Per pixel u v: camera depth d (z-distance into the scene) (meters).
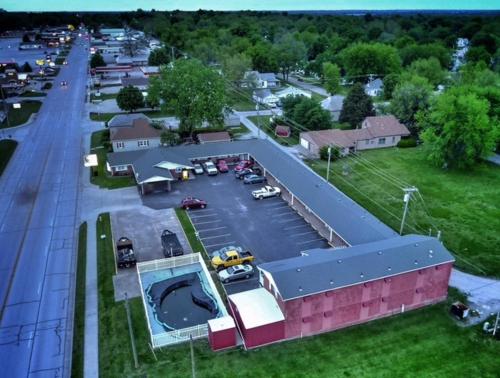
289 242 44.62
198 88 74.25
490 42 160.50
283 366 28.80
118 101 94.12
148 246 43.53
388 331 32.41
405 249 34.94
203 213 50.84
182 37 189.38
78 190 56.72
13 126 84.56
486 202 53.66
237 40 164.12
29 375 28.06
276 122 84.88
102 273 39.09
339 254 34.62
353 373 28.19
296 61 146.12
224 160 66.06
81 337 31.33
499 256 42.00
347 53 129.62
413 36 190.62
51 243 44.31
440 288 35.38
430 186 58.56
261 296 32.97
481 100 67.25
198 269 39.91
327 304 31.67
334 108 91.50
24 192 55.97
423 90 78.94
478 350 30.33
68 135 79.56
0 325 32.69
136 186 58.09
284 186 53.44
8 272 39.44
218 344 30.14
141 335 31.53
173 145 71.69
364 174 62.91
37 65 155.50
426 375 28.08
